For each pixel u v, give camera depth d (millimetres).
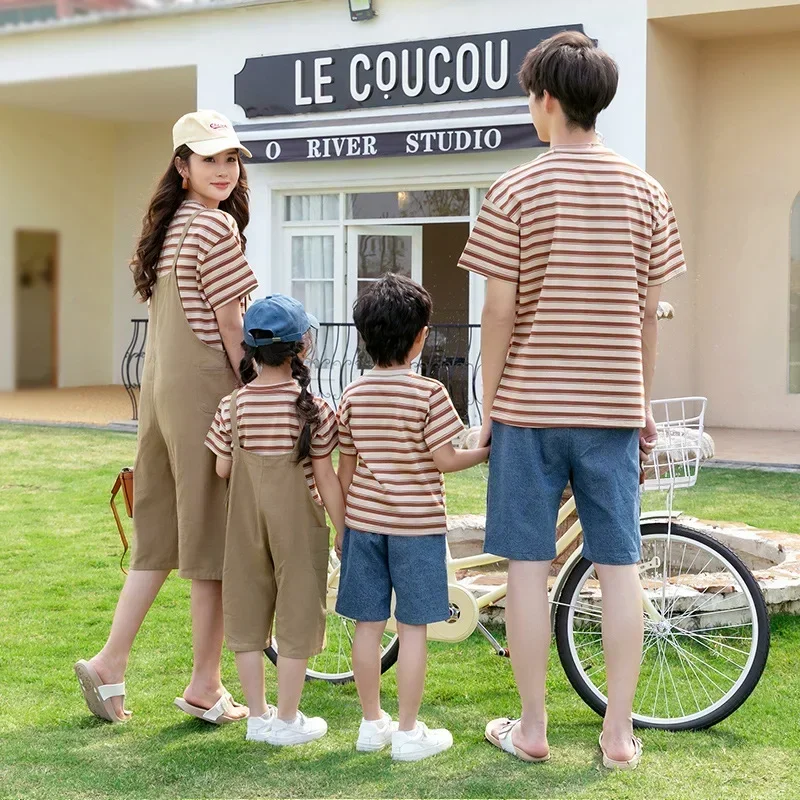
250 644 2895
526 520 2695
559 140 2729
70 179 14602
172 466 3049
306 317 2904
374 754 2799
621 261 2654
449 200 9836
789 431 9977
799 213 10047
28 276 14234
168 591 4500
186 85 11969
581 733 2922
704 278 10305
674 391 9828
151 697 3264
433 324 9867
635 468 2727
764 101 9938
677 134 9609
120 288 15266
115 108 13719
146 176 14930
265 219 10461
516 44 9133
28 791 2555
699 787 2555
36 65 11523
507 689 3285
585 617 3576
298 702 2908
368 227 10227
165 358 3008
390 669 3521
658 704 3113
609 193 2664
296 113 10125
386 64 9664
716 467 7727
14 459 8156
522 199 2652
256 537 2885
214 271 2979
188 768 2699
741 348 10227
